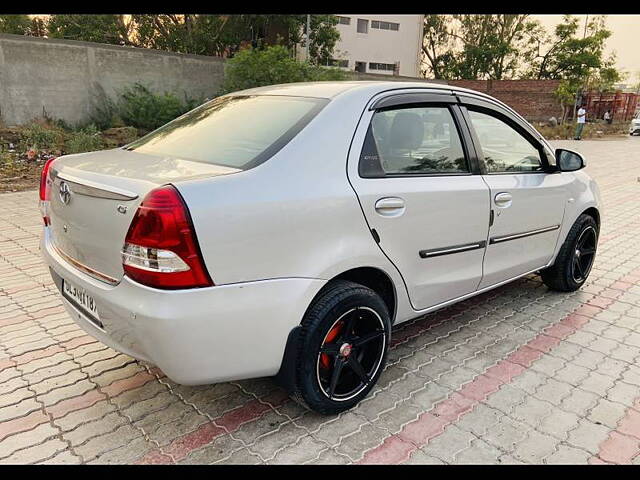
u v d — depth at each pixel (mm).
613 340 3590
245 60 16875
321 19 27062
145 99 15062
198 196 2094
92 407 2766
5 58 13234
